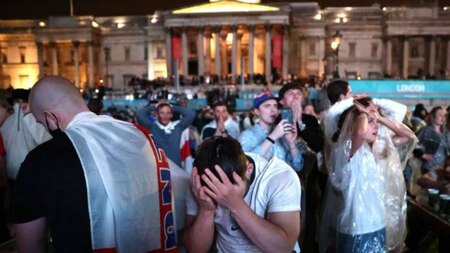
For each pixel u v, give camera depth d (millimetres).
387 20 65125
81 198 2789
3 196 7023
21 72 75875
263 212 3318
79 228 2795
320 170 7602
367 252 5043
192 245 3170
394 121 5695
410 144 5766
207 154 2975
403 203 5531
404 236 5582
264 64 70562
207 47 68062
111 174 2910
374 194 5102
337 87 7527
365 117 5188
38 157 2824
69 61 75062
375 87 29609
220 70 64938
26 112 7262
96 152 2934
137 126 3410
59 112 3205
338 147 5367
